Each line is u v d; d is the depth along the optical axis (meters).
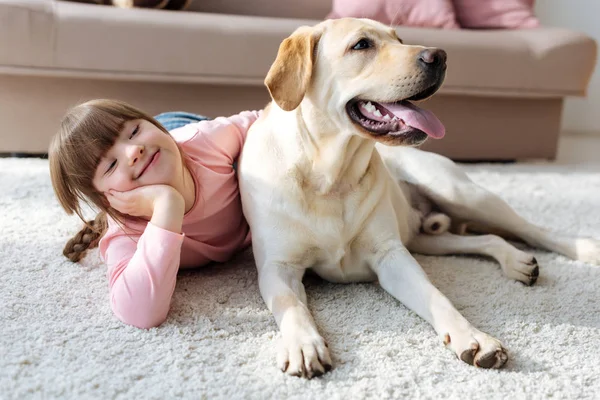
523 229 1.68
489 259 1.61
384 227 1.37
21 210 1.86
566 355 1.12
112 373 1.02
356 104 1.28
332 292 1.39
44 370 1.03
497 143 2.94
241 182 1.41
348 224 1.33
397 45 1.24
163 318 1.21
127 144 1.31
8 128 2.49
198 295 1.35
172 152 1.35
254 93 2.63
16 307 1.24
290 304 1.19
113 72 2.42
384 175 1.42
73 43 2.36
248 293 1.37
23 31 2.31
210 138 1.49
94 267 1.47
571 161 3.05
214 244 1.50
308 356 1.03
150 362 1.06
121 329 1.18
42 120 2.50
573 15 4.00
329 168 1.30
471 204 1.66
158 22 2.42
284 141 1.33
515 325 1.22
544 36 2.83
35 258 1.50
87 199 1.40
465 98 2.83
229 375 1.03
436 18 2.88
